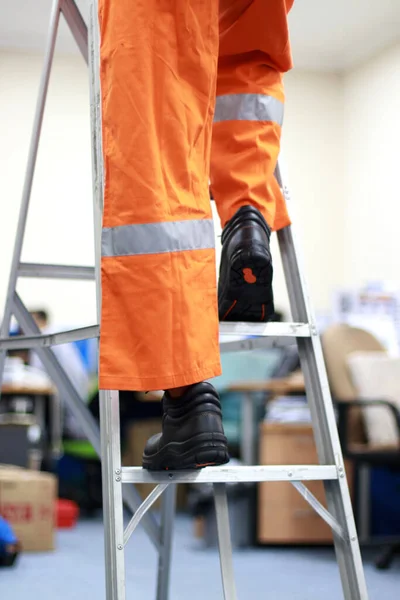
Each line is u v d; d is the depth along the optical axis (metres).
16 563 3.70
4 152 6.73
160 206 1.26
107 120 1.30
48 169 6.77
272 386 4.32
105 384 1.23
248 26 1.46
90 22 1.46
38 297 6.59
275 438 4.27
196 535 4.54
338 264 7.17
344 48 6.86
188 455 1.33
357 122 7.09
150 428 5.76
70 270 1.90
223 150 1.49
